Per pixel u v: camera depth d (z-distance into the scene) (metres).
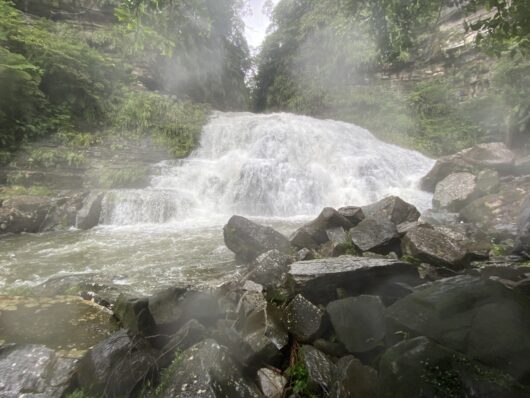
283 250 4.55
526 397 1.67
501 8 3.54
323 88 21.33
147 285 4.14
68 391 2.25
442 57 16.31
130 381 2.24
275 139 13.09
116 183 10.28
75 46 12.77
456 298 2.14
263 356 2.47
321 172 11.25
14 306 3.32
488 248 4.30
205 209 9.92
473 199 7.73
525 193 6.59
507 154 8.95
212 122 14.99
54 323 3.01
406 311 2.28
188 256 5.52
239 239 4.77
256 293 3.12
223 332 2.60
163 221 8.97
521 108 10.07
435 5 4.04
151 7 3.37
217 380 2.08
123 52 16.06
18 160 9.84
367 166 11.39
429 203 9.03
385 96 18.33
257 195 10.52
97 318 3.13
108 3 16.52
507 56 10.77
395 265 3.21
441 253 3.68
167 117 14.05
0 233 7.34
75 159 10.44
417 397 1.81
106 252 5.89
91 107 12.66
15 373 2.33
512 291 2.12
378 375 2.09
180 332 2.62
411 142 15.23
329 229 4.86
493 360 1.87
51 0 15.32
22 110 10.66
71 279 4.30
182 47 18.58
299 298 2.85
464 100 15.08
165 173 11.09
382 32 4.50
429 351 1.90
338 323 2.54
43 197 8.41
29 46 11.55
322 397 2.18
